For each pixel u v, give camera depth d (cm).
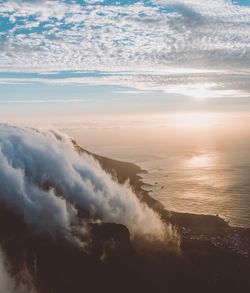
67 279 3544
